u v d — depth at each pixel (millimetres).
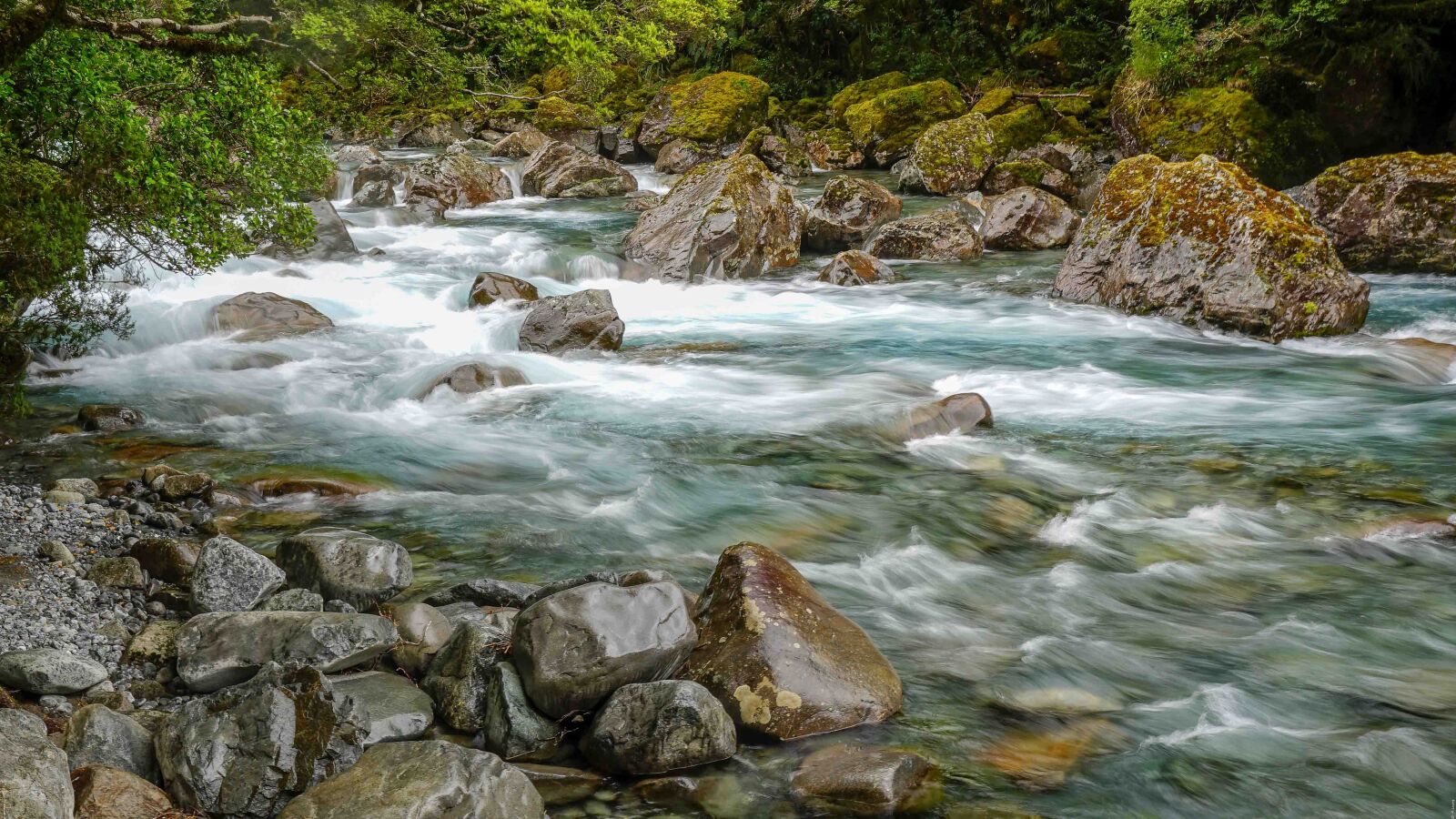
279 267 16547
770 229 17828
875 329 13812
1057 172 24875
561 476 8156
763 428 9406
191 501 7406
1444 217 15820
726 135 32219
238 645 4840
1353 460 8547
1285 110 24156
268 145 9086
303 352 11969
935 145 25750
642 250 17531
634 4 13648
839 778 4207
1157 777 4387
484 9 11320
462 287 14977
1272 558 6695
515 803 3887
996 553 6805
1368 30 23703
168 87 8938
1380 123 23969
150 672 4980
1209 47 25281
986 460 8570
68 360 11117
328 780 3916
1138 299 14039
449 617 5430
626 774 4355
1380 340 12320
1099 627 5773
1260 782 4383
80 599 5711
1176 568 6547
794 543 6898
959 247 18438
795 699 4656
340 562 5730
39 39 7699
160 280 14359
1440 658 5445
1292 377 11250
